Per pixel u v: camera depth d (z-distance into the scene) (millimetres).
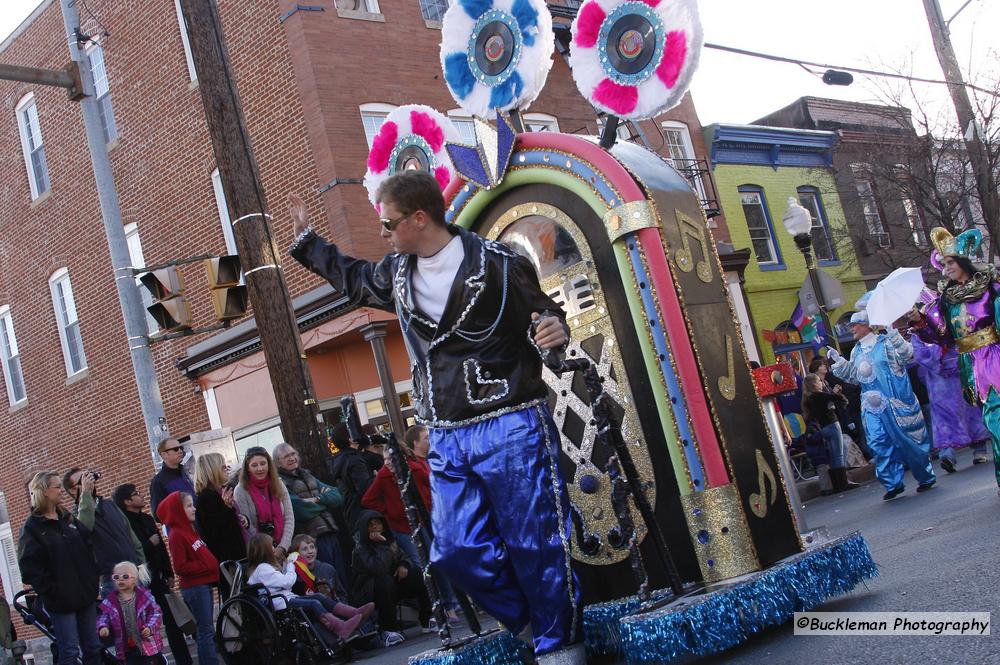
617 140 4859
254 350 16797
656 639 3740
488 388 3834
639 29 4348
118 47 18641
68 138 19891
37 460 21750
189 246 17844
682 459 4246
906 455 10578
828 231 25594
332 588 8633
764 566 4254
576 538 4660
